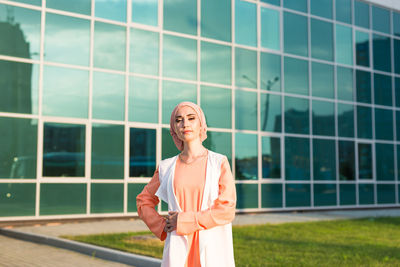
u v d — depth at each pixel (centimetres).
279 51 1758
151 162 1446
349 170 1905
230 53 1638
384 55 2064
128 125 1409
